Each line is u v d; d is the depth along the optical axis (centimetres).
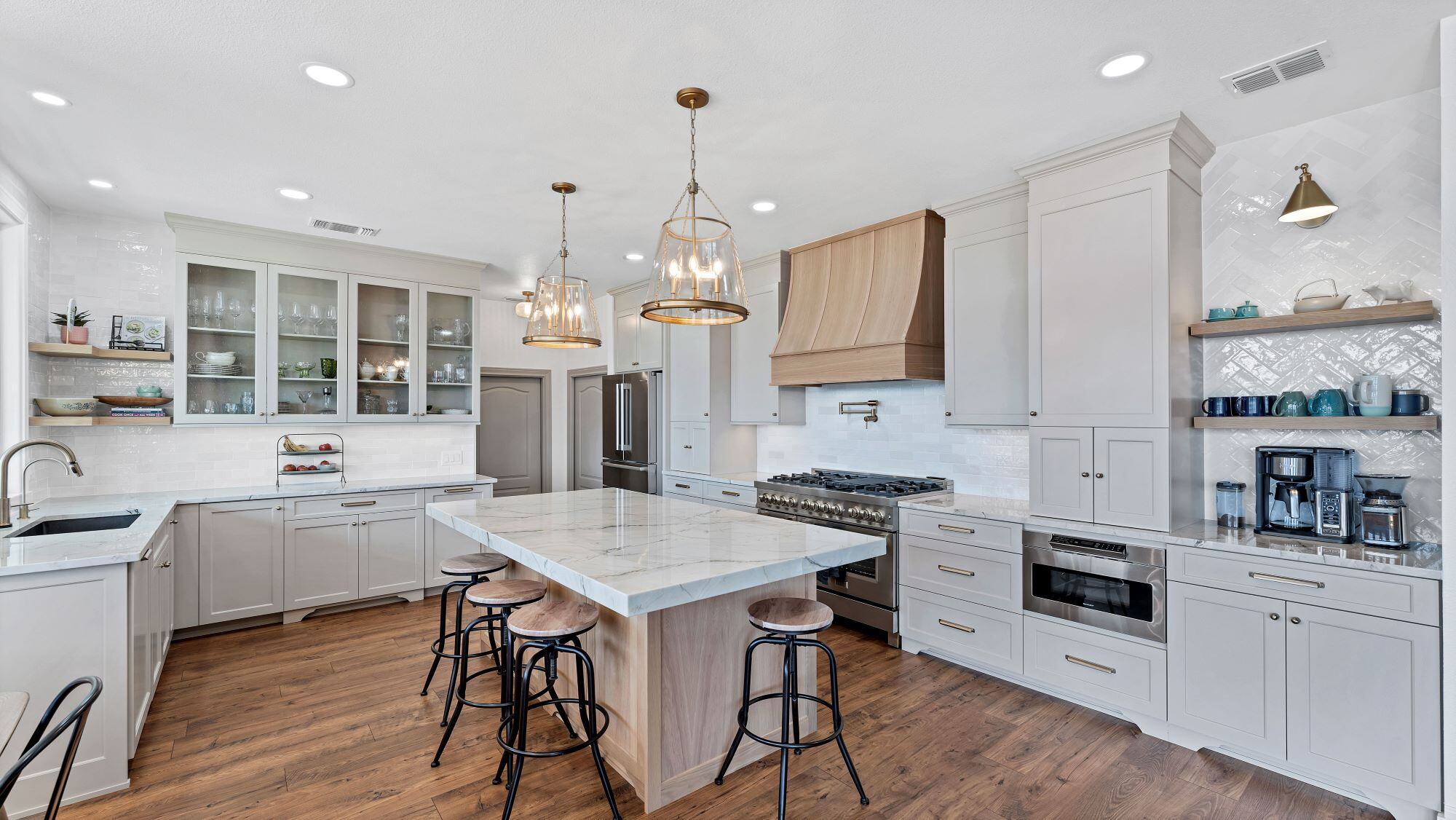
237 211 396
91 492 403
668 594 188
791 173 339
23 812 219
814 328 452
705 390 538
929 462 441
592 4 203
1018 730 285
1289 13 208
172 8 202
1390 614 222
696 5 204
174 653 372
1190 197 302
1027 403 348
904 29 217
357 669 350
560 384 738
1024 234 350
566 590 292
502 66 237
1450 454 209
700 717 244
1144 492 287
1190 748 270
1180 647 271
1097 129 291
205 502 393
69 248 396
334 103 263
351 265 468
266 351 437
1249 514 297
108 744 234
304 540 426
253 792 237
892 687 329
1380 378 254
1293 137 289
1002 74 245
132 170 330
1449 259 210
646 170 335
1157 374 284
